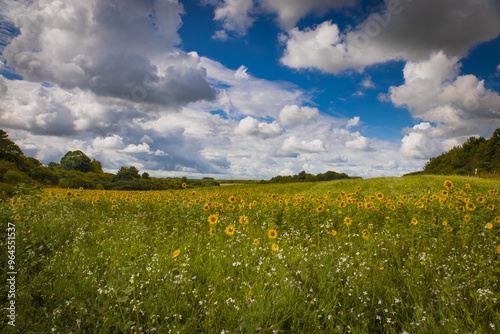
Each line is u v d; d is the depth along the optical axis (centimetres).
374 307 339
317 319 305
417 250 527
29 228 589
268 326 290
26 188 796
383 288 375
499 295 323
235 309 316
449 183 940
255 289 361
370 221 777
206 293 359
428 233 605
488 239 536
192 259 478
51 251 500
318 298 350
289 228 727
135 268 387
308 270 418
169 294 349
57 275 391
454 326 287
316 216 786
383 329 308
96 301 330
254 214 902
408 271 427
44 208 810
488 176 3014
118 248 505
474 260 457
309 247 577
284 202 1005
